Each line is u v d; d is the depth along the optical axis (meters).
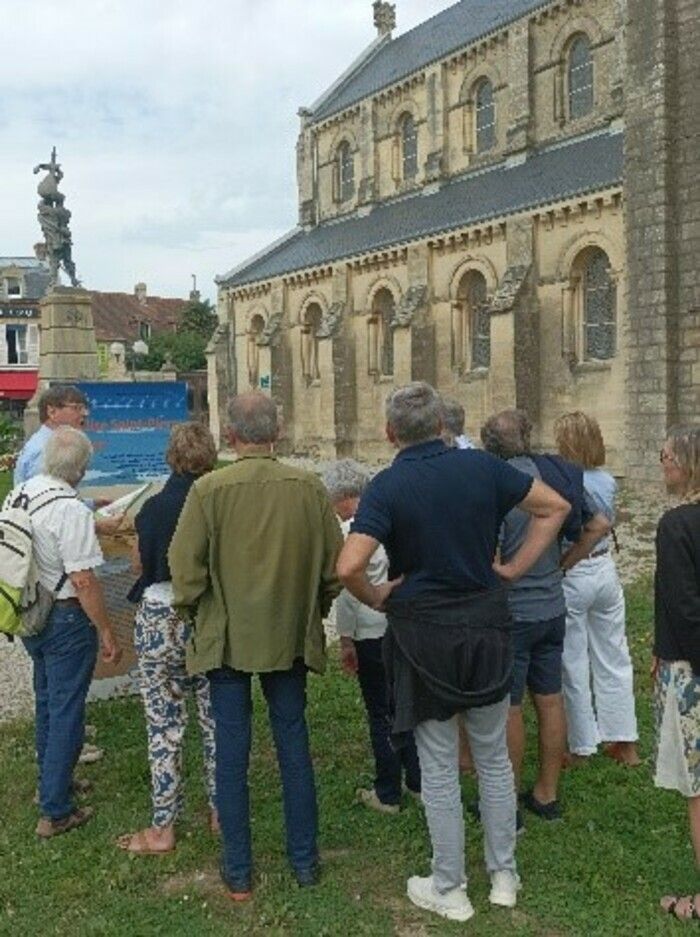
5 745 8.41
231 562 5.57
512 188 32.50
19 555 6.33
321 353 39.44
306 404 42.56
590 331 28.75
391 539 5.25
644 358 24.95
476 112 37.75
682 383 24.52
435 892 5.46
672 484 5.30
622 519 20.53
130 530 8.71
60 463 6.57
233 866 5.68
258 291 45.16
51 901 5.70
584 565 7.17
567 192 28.00
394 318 34.75
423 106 39.88
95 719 8.77
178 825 6.68
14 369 75.12
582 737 7.25
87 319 15.27
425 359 34.53
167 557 6.23
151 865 6.09
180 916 5.48
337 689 9.41
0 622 6.34
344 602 6.60
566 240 28.61
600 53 31.92
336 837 6.40
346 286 38.84
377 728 6.72
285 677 5.75
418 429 5.32
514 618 6.18
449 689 5.12
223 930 5.33
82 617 6.57
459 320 33.53
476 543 5.20
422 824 6.54
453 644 5.12
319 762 7.72
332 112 45.31
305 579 5.70
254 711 8.91
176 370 63.59
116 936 5.29
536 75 34.41
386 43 50.16
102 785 7.39
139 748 8.08
